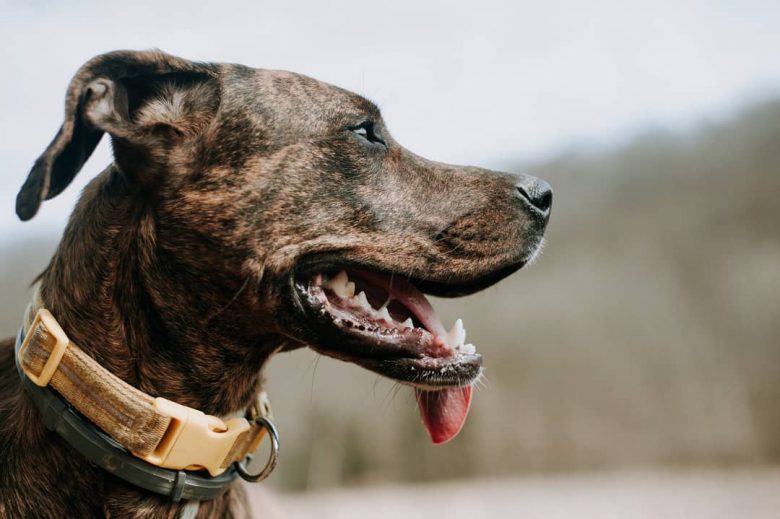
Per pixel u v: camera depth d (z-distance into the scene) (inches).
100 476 25.3
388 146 29.5
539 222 29.3
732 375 115.3
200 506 26.5
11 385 27.0
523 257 29.0
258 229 27.3
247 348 27.5
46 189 25.3
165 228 26.8
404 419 111.8
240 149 27.6
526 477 105.3
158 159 27.0
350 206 28.1
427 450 110.0
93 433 25.1
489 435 113.7
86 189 27.8
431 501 82.4
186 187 27.0
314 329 27.7
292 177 27.8
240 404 27.6
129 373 26.2
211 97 27.9
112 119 26.6
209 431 25.6
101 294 26.1
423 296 29.4
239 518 28.3
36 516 25.2
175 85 27.8
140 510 25.4
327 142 28.4
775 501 60.3
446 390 29.0
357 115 29.0
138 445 25.0
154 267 26.7
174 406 25.4
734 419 110.7
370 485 107.3
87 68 26.2
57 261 26.9
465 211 28.7
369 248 28.1
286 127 28.1
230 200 27.2
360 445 110.2
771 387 113.1
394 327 28.0
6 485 25.5
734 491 69.2
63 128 25.6
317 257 27.8
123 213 26.6
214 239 27.0
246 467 27.7
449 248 28.5
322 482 106.7
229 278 27.0
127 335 26.2
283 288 27.4
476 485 99.0
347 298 28.4
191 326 26.8
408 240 28.3
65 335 25.4
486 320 132.0
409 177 29.1
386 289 29.4
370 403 113.3
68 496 25.3
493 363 125.3
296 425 112.6
